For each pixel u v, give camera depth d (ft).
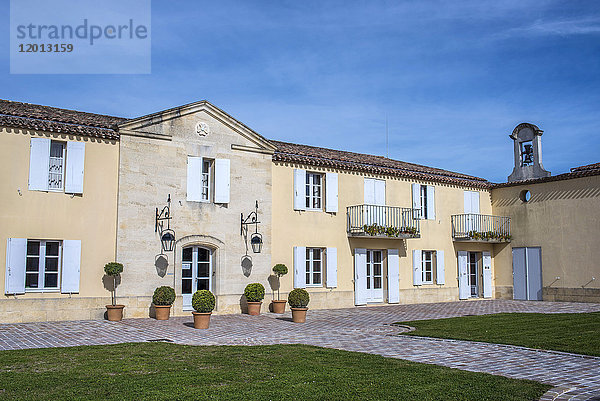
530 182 76.43
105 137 49.85
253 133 58.65
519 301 74.38
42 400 20.18
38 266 46.65
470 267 79.92
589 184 69.87
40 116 48.19
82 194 48.52
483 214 81.15
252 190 58.18
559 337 38.14
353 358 29.45
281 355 30.30
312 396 21.29
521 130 81.30
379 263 69.82
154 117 52.42
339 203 65.46
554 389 22.79
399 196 71.41
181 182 53.72
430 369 26.50
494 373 26.45
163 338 38.06
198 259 55.01
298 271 60.54
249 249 57.26
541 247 75.05
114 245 49.65
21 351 30.83
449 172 85.61
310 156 64.03
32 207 46.19
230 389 22.22
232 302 55.62
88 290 48.08
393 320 50.57
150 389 22.00
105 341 35.96
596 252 68.59
